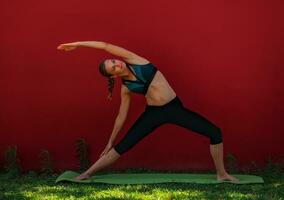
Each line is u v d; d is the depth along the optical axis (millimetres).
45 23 8148
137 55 7789
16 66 8211
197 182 7445
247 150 8180
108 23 8102
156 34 8086
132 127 7504
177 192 6961
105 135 8266
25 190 7195
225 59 8094
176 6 8047
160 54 8102
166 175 7910
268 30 8039
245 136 8164
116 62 7250
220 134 7383
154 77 7324
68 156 8289
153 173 8109
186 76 8125
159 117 7383
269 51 8062
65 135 8281
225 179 7492
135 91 7395
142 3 8062
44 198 6785
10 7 8141
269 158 8125
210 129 7340
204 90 8133
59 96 8242
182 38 8078
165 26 8070
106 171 8250
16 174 8102
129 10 8078
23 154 8305
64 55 8188
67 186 7363
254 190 7090
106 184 7438
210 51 8086
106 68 7250
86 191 7062
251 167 8141
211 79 8117
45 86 8234
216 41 8070
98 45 7324
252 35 8055
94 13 8102
